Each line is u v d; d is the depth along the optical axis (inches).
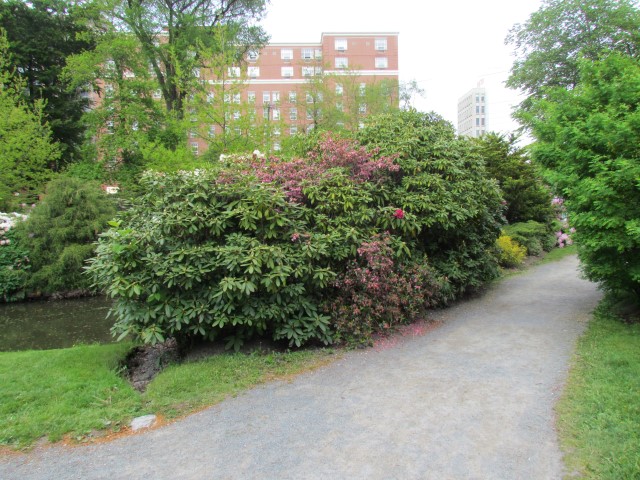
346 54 1939.0
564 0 700.0
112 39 695.7
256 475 102.1
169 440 120.0
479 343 195.6
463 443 113.2
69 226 439.2
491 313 249.3
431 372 163.0
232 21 850.8
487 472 100.3
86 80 714.8
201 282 182.1
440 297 255.6
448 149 263.1
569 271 386.9
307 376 163.5
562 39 708.0
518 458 105.3
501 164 498.0
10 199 574.2
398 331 215.6
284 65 1984.5
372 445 113.8
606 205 186.9
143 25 762.2
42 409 138.9
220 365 173.2
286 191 210.5
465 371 162.7
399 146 248.5
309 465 105.6
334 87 1300.4
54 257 436.8
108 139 695.7
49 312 369.7
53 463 110.7
